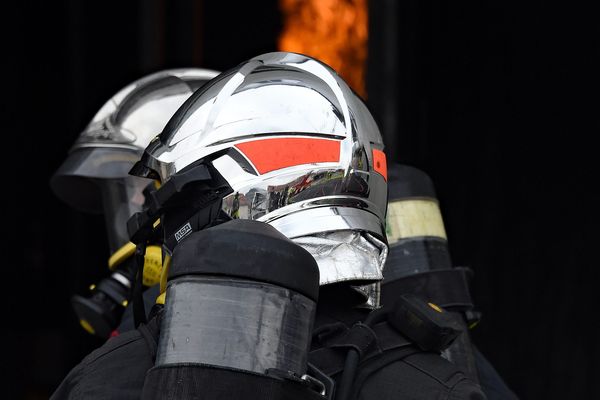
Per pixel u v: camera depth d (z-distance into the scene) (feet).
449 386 12.96
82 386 13.50
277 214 13.75
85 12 52.24
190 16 50.93
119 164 21.77
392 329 13.66
